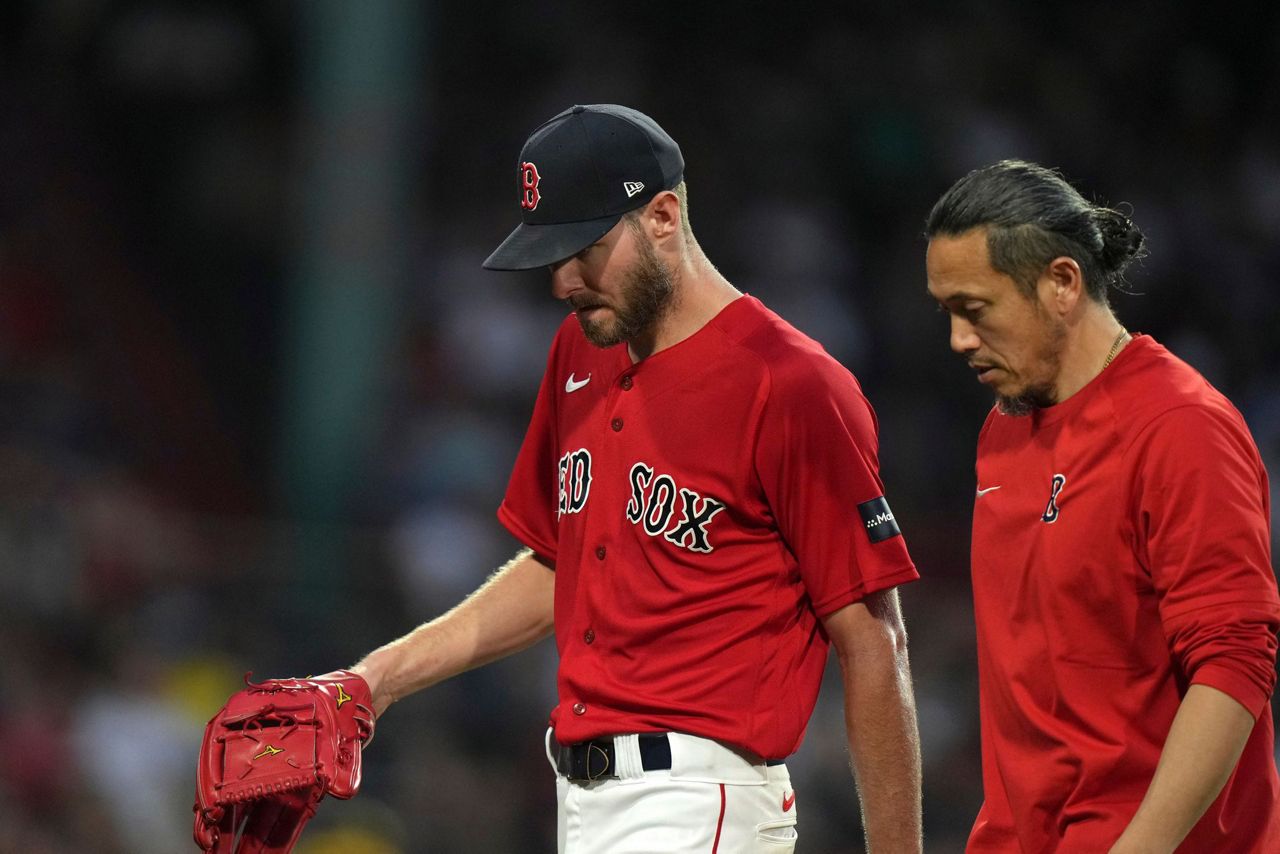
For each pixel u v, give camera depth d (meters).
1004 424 11.19
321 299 37.88
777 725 11.22
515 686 29.66
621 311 11.10
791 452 10.95
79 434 38.31
